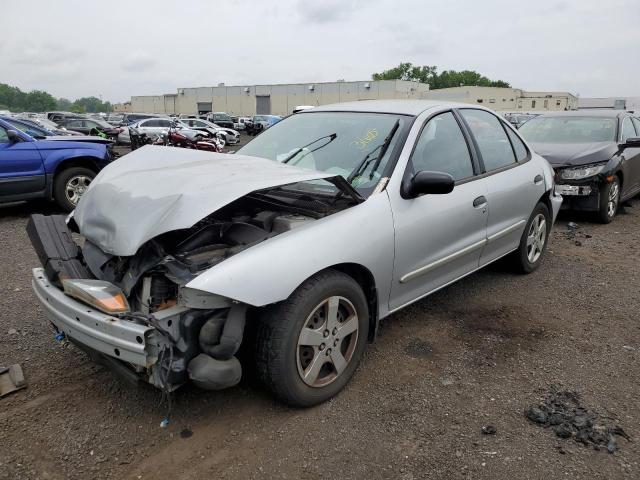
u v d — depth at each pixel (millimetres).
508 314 4281
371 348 3662
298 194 3256
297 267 2666
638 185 8766
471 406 2996
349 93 69000
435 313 4273
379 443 2674
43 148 7801
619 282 5090
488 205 4082
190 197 2588
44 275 3031
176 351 2492
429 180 3193
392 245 3201
